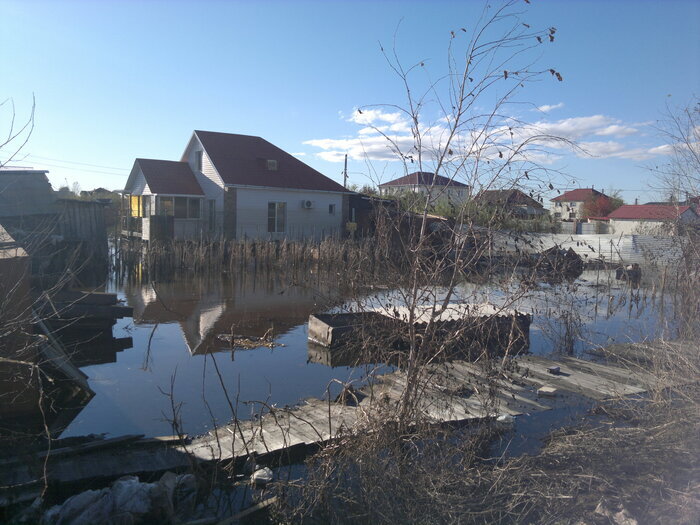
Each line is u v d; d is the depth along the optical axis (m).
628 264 22.53
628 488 4.18
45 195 18.52
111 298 10.32
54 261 16.11
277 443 5.29
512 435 5.68
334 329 9.31
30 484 4.24
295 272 18.50
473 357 7.66
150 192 26.03
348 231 27.58
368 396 6.57
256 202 26.12
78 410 6.55
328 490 4.18
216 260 20.45
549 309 10.95
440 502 3.92
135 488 4.05
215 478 4.62
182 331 10.95
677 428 4.94
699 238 9.70
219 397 7.11
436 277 4.72
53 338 7.75
